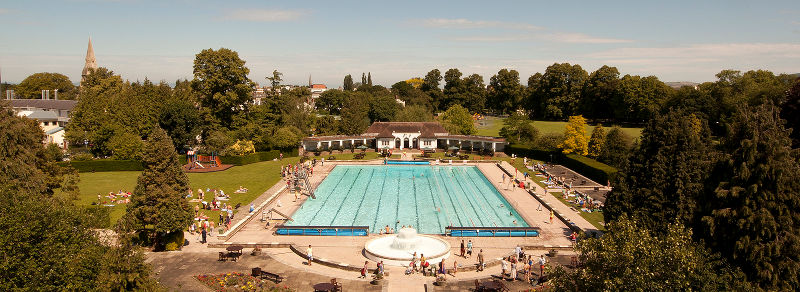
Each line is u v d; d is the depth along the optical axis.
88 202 61.56
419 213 60.34
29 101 138.25
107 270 26.55
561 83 162.12
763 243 28.81
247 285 35.78
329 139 111.88
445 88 197.12
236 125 101.44
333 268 40.22
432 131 118.06
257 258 42.28
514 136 110.25
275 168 90.19
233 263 40.81
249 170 87.75
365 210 61.69
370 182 80.88
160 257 41.97
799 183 29.05
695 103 114.19
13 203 27.69
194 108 101.69
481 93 191.62
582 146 92.25
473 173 90.31
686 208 38.41
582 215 56.62
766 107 31.34
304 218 57.50
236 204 61.28
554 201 63.81
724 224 30.27
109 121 92.62
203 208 59.66
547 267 27.62
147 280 27.69
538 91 168.12
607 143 88.56
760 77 129.12
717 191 30.23
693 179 39.12
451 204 65.31
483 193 72.62
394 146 116.44
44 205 28.11
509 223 55.66
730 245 30.05
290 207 61.91
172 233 43.53
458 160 101.06
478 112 191.25
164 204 42.34
